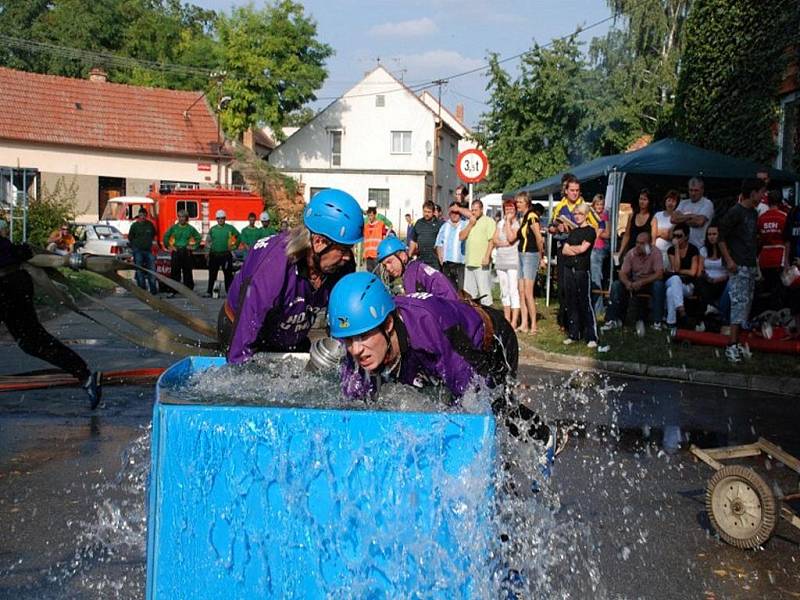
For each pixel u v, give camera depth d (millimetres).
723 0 20203
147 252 20672
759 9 19172
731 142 20031
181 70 56531
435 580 2764
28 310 6988
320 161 53125
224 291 22250
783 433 7426
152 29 62781
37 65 60969
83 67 61000
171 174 44031
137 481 5473
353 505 2705
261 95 49469
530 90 30234
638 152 15359
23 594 3809
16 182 20516
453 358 3314
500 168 30922
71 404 7809
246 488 2676
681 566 4340
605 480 5867
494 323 4078
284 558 2699
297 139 52938
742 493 4641
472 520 2754
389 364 3275
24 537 4488
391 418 2693
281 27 49156
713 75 20578
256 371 3723
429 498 2729
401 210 52500
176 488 2656
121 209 31641
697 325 12680
